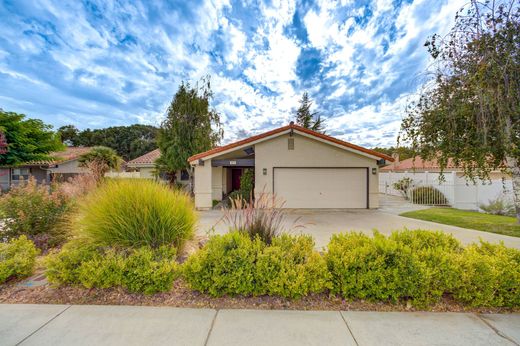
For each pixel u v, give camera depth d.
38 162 18.64
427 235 3.98
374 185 12.31
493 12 5.86
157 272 3.13
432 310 2.90
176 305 2.99
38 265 4.14
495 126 6.05
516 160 6.61
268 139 12.19
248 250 3.37
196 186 12.26
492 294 2.90
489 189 11.80
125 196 4.05
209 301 3.08
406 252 3.16
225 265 3.17
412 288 2.94
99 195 4.37
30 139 17.81
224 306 2.98
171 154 15.83
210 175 12.33
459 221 8.45
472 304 2.93
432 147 7.39
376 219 9.46
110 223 3.80
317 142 12.31
